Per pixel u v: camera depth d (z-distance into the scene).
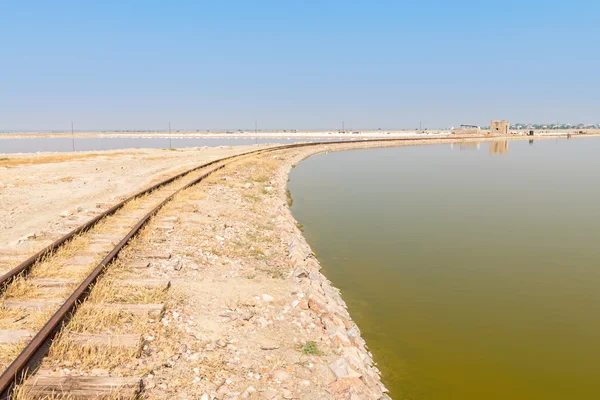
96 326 5.64
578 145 104.12
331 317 7.56
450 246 14.70
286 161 46.09
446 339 8.03
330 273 11.62
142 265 8.09
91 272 7.18
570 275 11.81
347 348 6.43
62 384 4.36
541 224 18.48
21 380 4.34
